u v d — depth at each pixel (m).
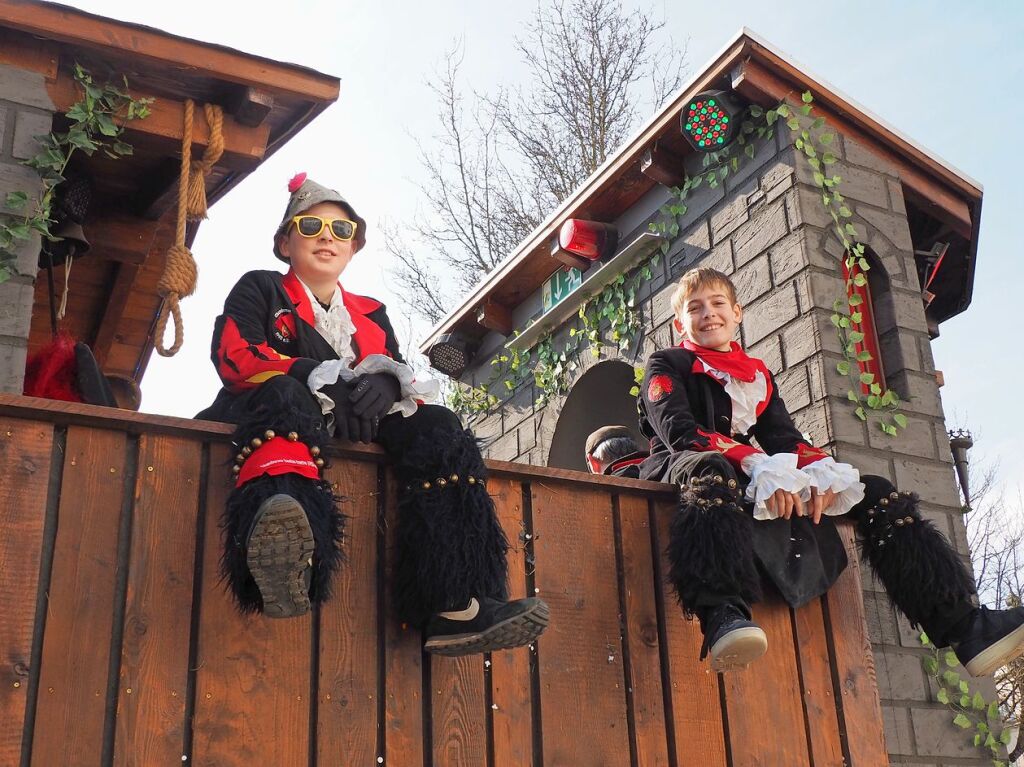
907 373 4.66
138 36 3.77
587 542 3.18
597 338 6.07
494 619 2.63
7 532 2.41
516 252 6.58
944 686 4.22
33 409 2.52
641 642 3.13
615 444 4.76
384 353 3.19
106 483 2.57
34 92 3.68
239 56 3.92
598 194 5.85
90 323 5.78
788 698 3.27
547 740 2.88
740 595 3.05
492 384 7.18
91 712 2.37
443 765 2.72
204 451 2.71
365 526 2.83
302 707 2.61
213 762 2.46
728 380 3.55
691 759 3.05
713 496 3.10
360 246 3.36
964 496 5.59
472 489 2.73
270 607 2.45
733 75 4.91
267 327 2.97
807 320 4.54
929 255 5.47
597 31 13.25
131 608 2.49
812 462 3.35
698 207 5.34
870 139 5.11
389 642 2.75
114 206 4.72
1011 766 4.23
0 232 3.46
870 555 3.44
